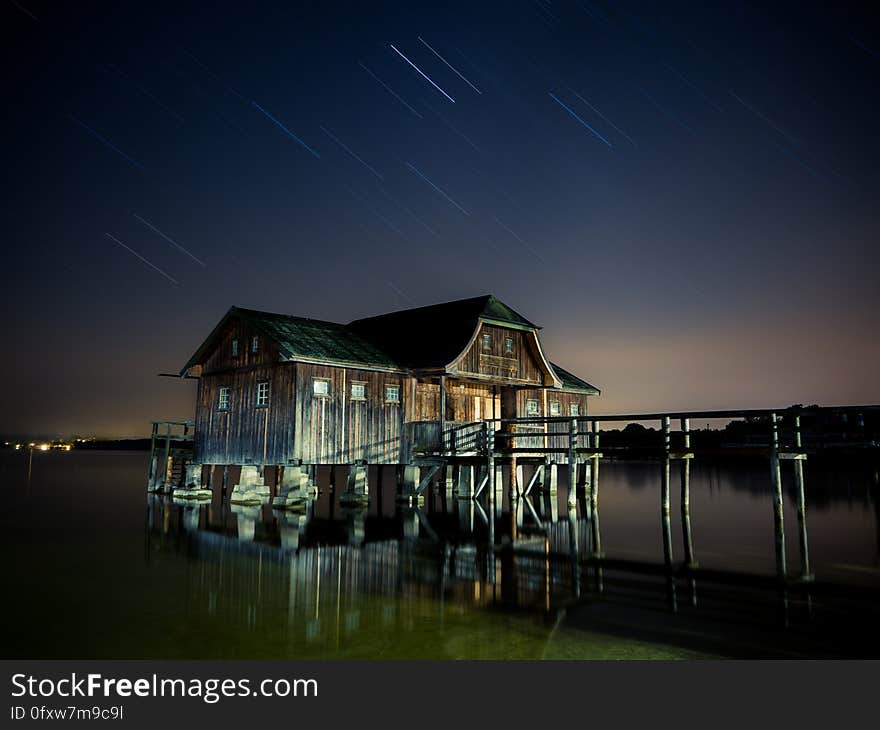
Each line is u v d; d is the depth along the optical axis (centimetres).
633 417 1798
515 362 2745
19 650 780
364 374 2405
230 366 2519
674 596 1047
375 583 1128
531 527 1938
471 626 868
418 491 2398
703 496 3147
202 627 862
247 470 2425
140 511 2303
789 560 1381
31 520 2033
